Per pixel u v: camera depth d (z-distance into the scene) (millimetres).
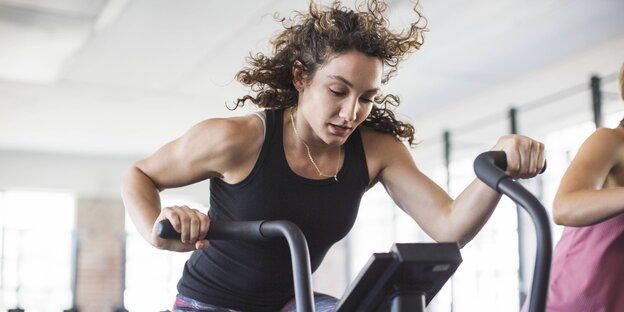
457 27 5996
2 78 7230
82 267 10008
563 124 6988
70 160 10172
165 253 10266
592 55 6527
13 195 10023
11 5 5578
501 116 7465
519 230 6070
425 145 8719
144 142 9664
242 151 1691
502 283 7328
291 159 1711
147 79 7246
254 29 5871
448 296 8156
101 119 8625
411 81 7445
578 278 1947
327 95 1550
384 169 1794
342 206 1742
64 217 10125
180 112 8375
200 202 10688
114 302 10039
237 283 1774
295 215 1710
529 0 5488
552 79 6961
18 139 9445
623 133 1839
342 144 1745
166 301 10133
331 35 1533
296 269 1248
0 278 9555
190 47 6324
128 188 1718
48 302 9695
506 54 6672
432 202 1697
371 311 1310
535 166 1311
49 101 7941
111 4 5539
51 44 6309
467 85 7559
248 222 1347
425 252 1225
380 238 9789
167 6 5422
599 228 1919
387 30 1643
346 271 10172
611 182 1840
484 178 1212
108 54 6539
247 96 1835
